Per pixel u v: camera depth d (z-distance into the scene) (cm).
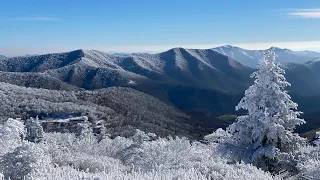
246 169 836
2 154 812
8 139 1110
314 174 857
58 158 982
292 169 1163
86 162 986
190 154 1134
